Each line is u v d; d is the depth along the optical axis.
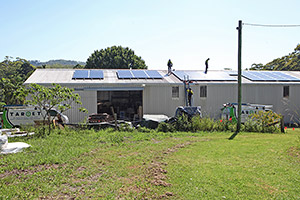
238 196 4.19
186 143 8.57
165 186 4.61
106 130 11.13
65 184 4.74
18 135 9.71
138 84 16.16
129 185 4.67
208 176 5.06
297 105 19.28
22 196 4.20
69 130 10.85
